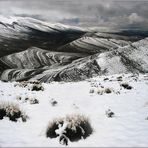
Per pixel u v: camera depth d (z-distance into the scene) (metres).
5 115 9.29
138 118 9.35
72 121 7.48
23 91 17.25
